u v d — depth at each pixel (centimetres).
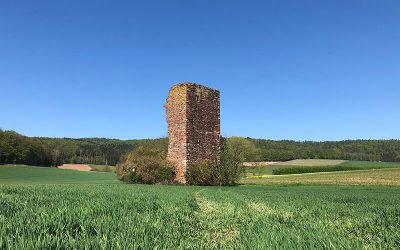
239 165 4328
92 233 693
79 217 841
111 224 748
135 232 658
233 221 1091
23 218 776
